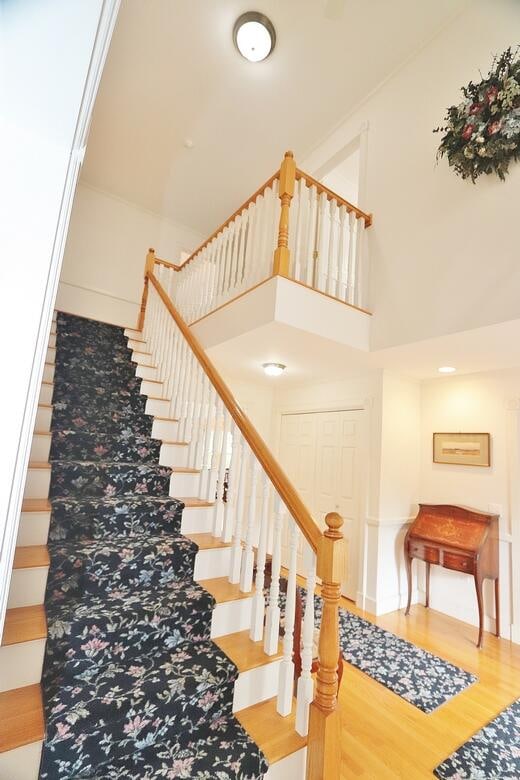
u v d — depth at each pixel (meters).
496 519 3.27
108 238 5.41
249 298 2.87
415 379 4.05
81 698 1.28
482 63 2.72
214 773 1.23
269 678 1.59
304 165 4.57
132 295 5.54
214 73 3.62
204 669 1.48
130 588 1.76
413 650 2.79
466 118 2.43
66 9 0.53
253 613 1.72
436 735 1.93
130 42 3.36
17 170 0.52
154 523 2.09
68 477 2.09
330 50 3.36
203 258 3.93
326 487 4.33
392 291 3.01
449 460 3.74
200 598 1.71
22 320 0.52
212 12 3.12
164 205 5.62
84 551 1.72
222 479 2.18
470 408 3.67
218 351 3.47
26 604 1.55
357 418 4.09
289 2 3.02
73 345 3.33
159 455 2.62
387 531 3.65
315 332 2.74
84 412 2.60
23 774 1.10
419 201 2.94
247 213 3.26
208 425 2.40
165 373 3.23
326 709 1.36
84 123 0.58
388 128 3.38
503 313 2.31
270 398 5.34
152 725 1.29
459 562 3.14
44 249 0.53
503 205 2.38
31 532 1.79
